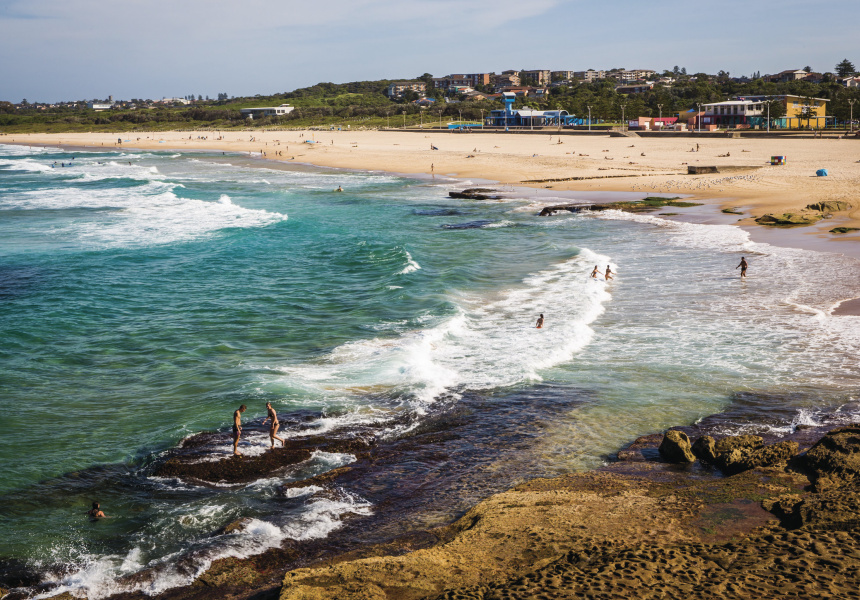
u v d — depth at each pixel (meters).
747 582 10.13
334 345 26.11
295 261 41.72
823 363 22.70
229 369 23.88
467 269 38.50
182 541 14.04
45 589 12.60
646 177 81.56
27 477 16.67
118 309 31.81
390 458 17.36
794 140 121.56
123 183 92.38
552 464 16.78
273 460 17.28
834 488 13.68
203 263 41.47
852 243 41.50
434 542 13.18
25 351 26.05
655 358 23.94
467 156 120.62
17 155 163.12
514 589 10.23
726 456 15.99
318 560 12.85
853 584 9.91
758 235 45.69
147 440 18.53
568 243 45.88
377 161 121.19
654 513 13.37
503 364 23.62
